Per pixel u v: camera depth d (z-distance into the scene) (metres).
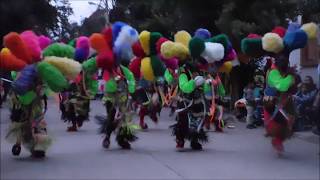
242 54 14.19
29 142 10.55
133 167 9.62
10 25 13.42
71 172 9.20
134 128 11.90
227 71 14.34
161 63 12.45
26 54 10.27
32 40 10.41
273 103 10.41
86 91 15.44
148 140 13.36
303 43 10.70
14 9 13.38
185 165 9.75
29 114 10.52
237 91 21.23
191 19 20.19
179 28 20.89
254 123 16.22
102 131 11.93
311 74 18.22
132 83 11.88
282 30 11.25
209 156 10.72
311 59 18.12
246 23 17.05
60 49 10.64
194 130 11.37
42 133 10.72
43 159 10.54
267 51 10.90
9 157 10.75
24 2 13.62
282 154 10.77
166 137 14.00
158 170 9.30
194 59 11.49
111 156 10.86
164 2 21.11
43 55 10.63
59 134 14.82
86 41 11.68
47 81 10.18
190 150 11.53
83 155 11.01
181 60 11.67
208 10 19.73
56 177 8.79
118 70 11.75
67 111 15.59
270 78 10.22
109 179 8.59
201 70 12.11
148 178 8.64
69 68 10.41
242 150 11.53
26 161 10.30
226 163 9.92
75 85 15.48
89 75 14.58
